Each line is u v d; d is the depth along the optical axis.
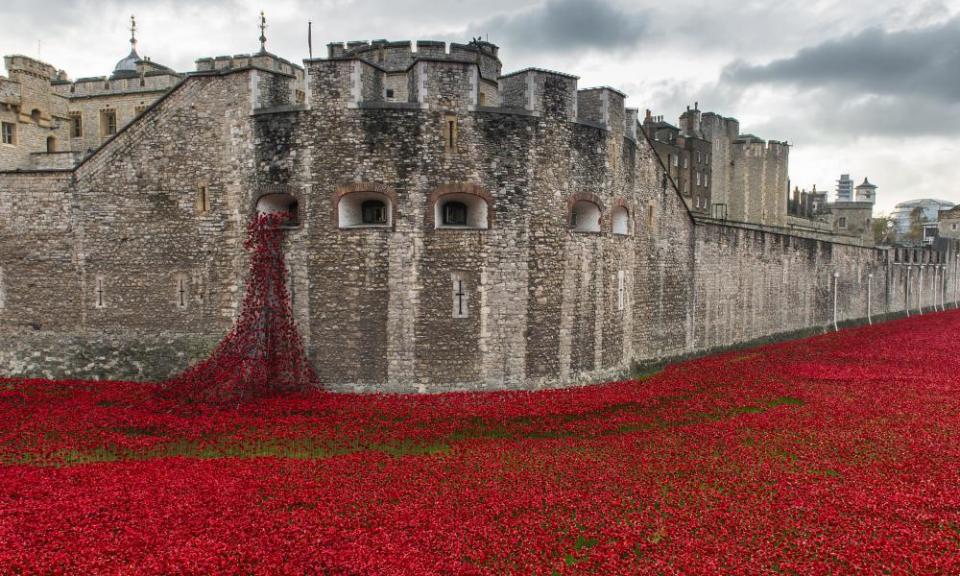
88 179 24.03
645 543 11.23
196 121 23.09
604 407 20.16
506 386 22.28
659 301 30.67
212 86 22.91
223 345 21.67
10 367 24.67
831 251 47.44
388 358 21.59
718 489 13.73
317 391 21.47
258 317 21.64
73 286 24.25
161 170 23.45
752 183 72.50
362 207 22.58
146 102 42.12
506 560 10.66
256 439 16.75
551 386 22.97
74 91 43.28
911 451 16.36
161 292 23.55
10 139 31.36
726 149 72.06
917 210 139.62
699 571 10.25
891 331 45.53
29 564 10.10
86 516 11.77
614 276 25.36
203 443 16.41
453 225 22.47
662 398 21.83
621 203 25.66
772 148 72.38
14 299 24.67
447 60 21.53
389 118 21.38
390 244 21.45
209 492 12.98
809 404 21.52
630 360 26.91
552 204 22.88
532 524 11.88
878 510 12.68
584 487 13.62
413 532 11.45
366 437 16.91
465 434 17.48
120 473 14.05
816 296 45.78
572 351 23.66
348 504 12.60
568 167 23.28
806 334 44.47
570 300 23.47
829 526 11.99
